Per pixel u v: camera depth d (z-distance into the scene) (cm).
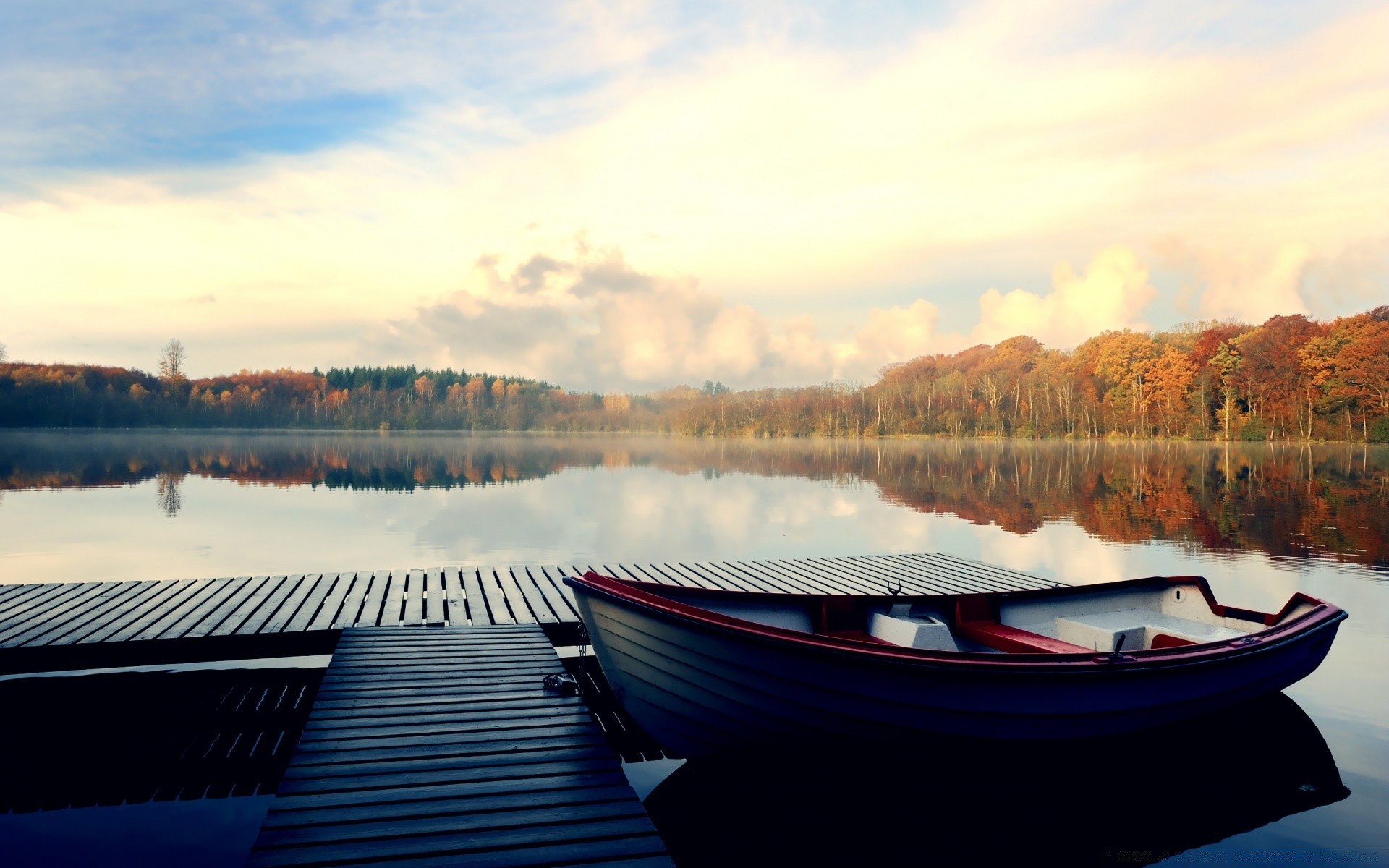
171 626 718
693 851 457
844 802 516
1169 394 6850
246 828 463
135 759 565
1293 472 3362
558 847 359
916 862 445
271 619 753
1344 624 918
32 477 2906
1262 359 6069
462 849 353
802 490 2738
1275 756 579
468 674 604
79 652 648
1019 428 8000
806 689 489
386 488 2734
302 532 1697
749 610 594
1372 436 5494
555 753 464
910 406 9300
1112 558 1412
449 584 953
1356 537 1623
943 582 1034
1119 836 476
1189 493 2561
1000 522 1916
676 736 554
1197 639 601
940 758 511
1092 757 531
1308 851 455
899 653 473
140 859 425
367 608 818
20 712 661
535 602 862
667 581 1023
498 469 3734
